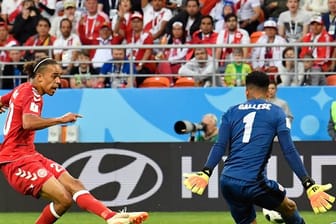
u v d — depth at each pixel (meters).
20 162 26.75
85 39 50.94
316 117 45.75
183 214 40.56
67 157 41.78
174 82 48.25
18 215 40.75
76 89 46.50
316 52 47.91
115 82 47.47
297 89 45.75
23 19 52.09
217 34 49.59
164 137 46.38
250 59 45.75
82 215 40.50
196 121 46.28
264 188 25.59
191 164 41.50
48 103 46.53
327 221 37.28
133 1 52.16
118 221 25.56
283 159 41.09
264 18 52.06
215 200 41.44
